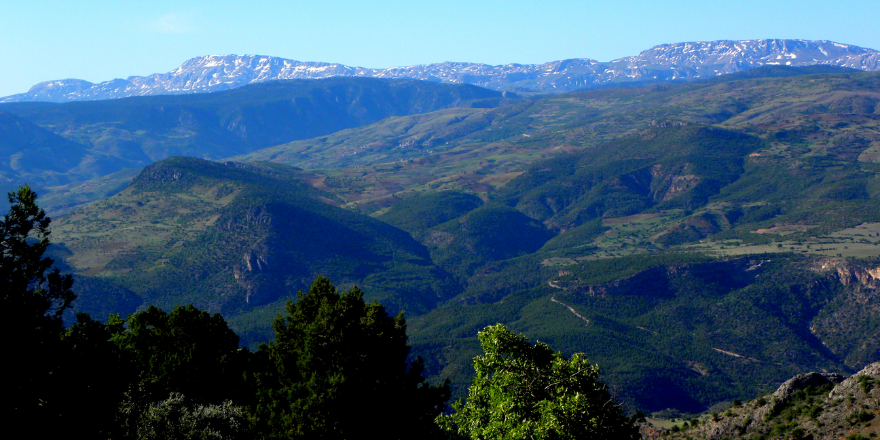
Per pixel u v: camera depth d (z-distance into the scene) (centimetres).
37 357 3862
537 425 4462
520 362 4884
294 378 5350
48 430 3791
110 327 5672
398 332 5744
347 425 4975
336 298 5634
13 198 4038
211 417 5103
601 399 4744
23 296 3906
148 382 5606
